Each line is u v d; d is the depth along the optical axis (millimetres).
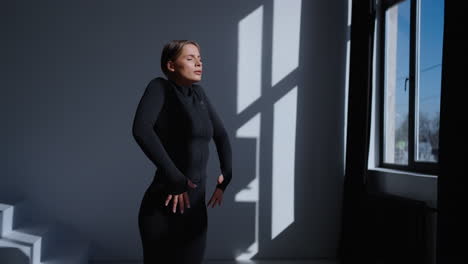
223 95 3912
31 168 3711
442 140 2244
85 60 3799
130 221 3771
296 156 3961
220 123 1768
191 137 1528
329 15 4047
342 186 3980
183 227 1479
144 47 3848
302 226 3941
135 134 1384
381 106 3773
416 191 2971
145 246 1478
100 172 3766
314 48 4020
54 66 3770
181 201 1401
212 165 3869
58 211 3715
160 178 1479
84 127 3770
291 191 3945
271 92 3957
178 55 1537
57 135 3746
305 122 3980
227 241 3863
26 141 3721
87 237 3730
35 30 3768
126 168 3789
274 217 3918
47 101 3752
